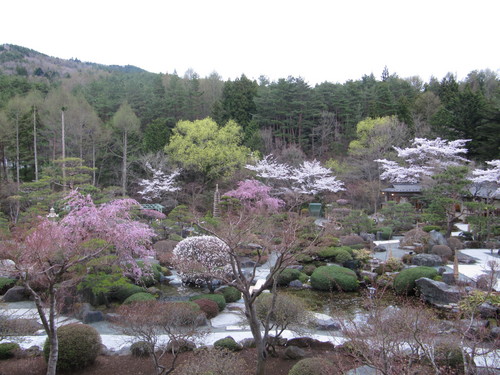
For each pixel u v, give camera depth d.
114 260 10.97
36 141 33.00
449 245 18.62
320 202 31.25
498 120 27.48
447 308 11.16
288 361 7.79
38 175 31.16
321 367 6.34
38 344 8.65
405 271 13.20
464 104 32.03
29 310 10.39
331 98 40.94
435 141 27.27
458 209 27.02
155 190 29.27
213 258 12.41
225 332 9.53
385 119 32.16
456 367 6.41
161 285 14.02
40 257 6.76
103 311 11.07
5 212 25.23
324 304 12.29
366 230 21.62
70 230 9.96
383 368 5.00
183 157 30.95
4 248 7.18
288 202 25.08
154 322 7.00
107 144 33.66
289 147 33.88
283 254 6.84
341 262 16.00
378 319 6.03
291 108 38.56
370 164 29.94
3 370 7.41
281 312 8.11
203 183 32.31
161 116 40.53
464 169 19.52
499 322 8.97
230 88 43.19
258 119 38.31
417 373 5.52
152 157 31.12
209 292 12.66
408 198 28.17
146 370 7.45
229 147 31.59
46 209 18.91
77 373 7.39
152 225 19.58
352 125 37.34
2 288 12.88
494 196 22.50
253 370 7.32
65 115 31.20
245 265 15.74
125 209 12.84
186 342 7.90
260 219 15.11
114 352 8.22
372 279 12.84
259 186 24.50
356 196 28.62
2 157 31.91
